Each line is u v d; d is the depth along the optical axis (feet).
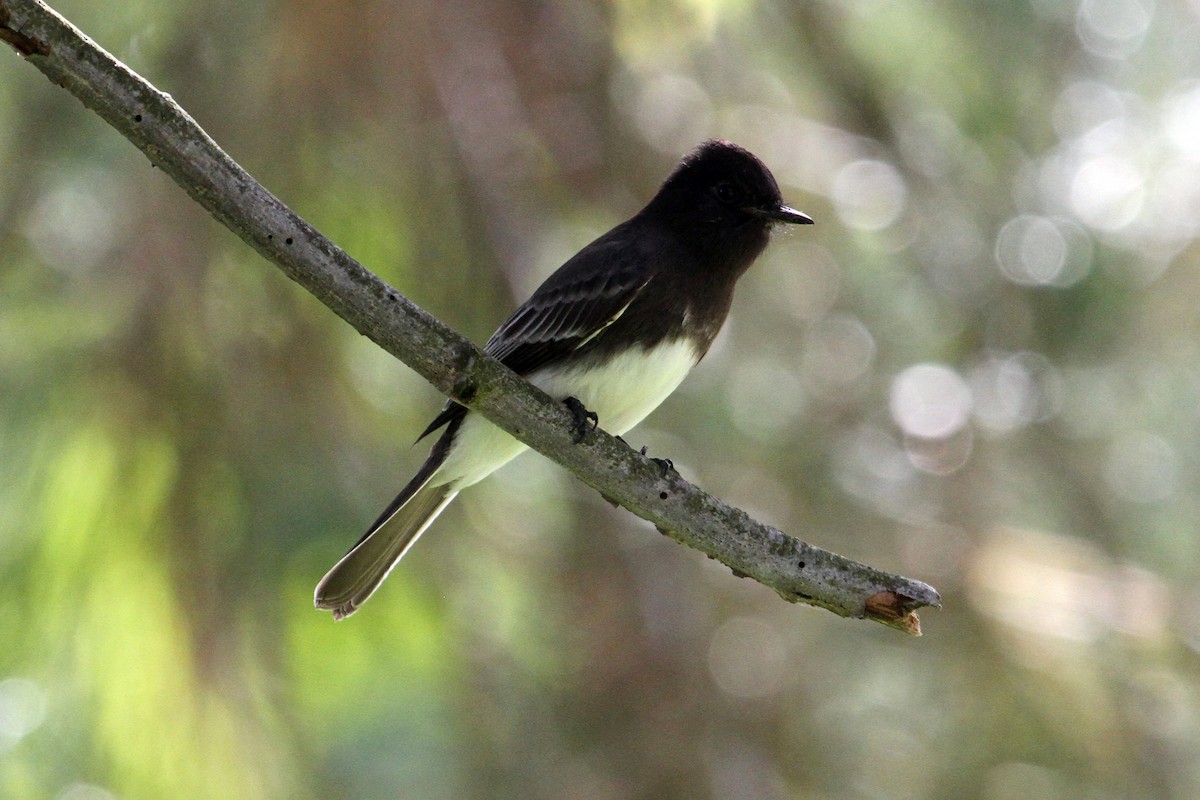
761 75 44.62
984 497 45.37
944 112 48.16
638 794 34.55
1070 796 39.06
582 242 40.60
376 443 36.35
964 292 49.57
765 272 49.21
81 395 32.14
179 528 31.78
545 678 37.55
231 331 32.83
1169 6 49.73
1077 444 48.85
